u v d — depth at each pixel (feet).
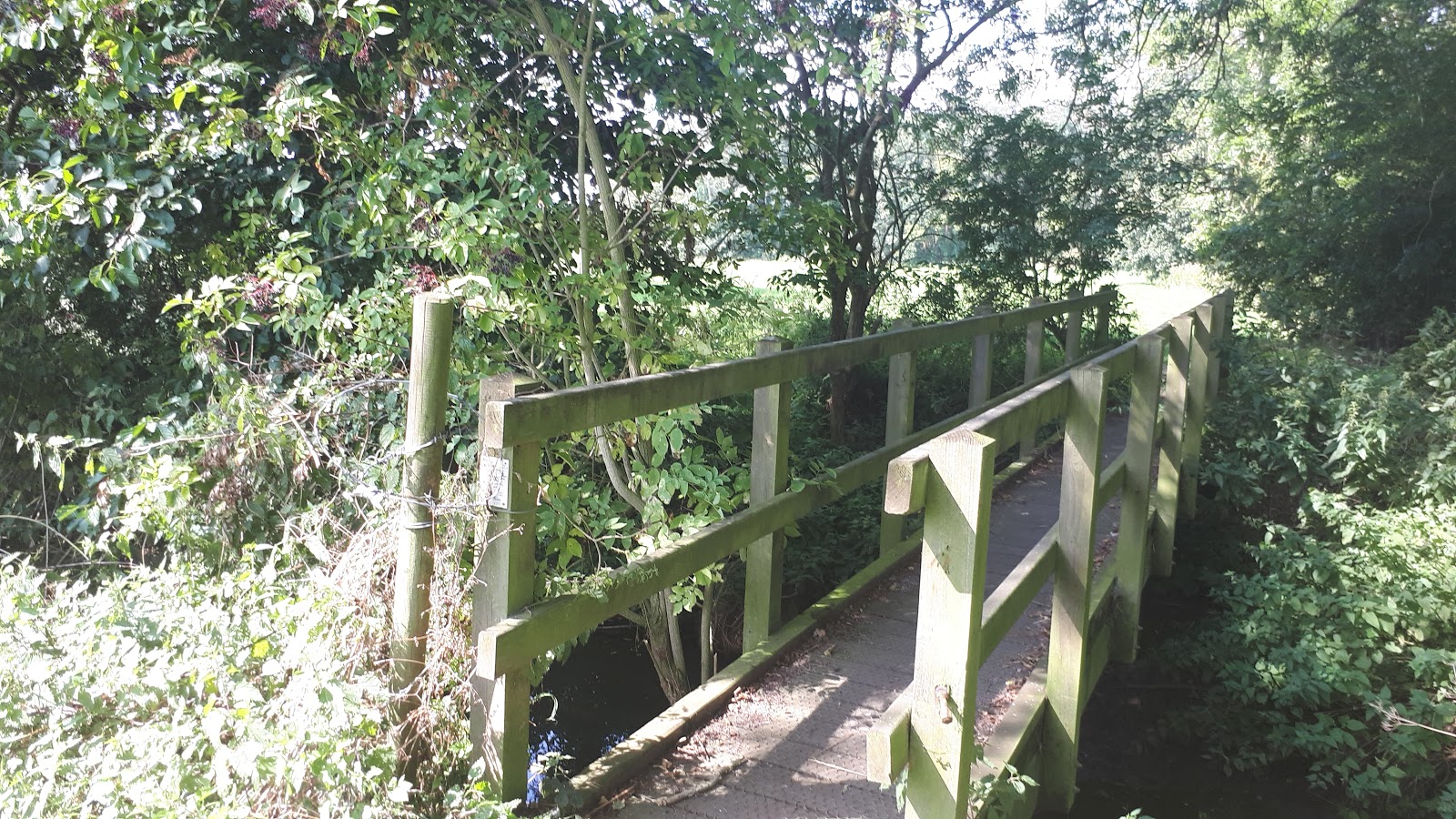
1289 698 17.92
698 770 11.14
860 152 32.32
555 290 16.12
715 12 16.62
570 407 9.81
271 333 17.71
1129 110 41.52
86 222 15.72
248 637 9.89
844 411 33.76
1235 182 46.09
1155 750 19.89
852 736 11.99
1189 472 23.24
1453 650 18.06
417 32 15.46
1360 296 43.16
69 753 9.14
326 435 13.96
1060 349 41.22
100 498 13.99
